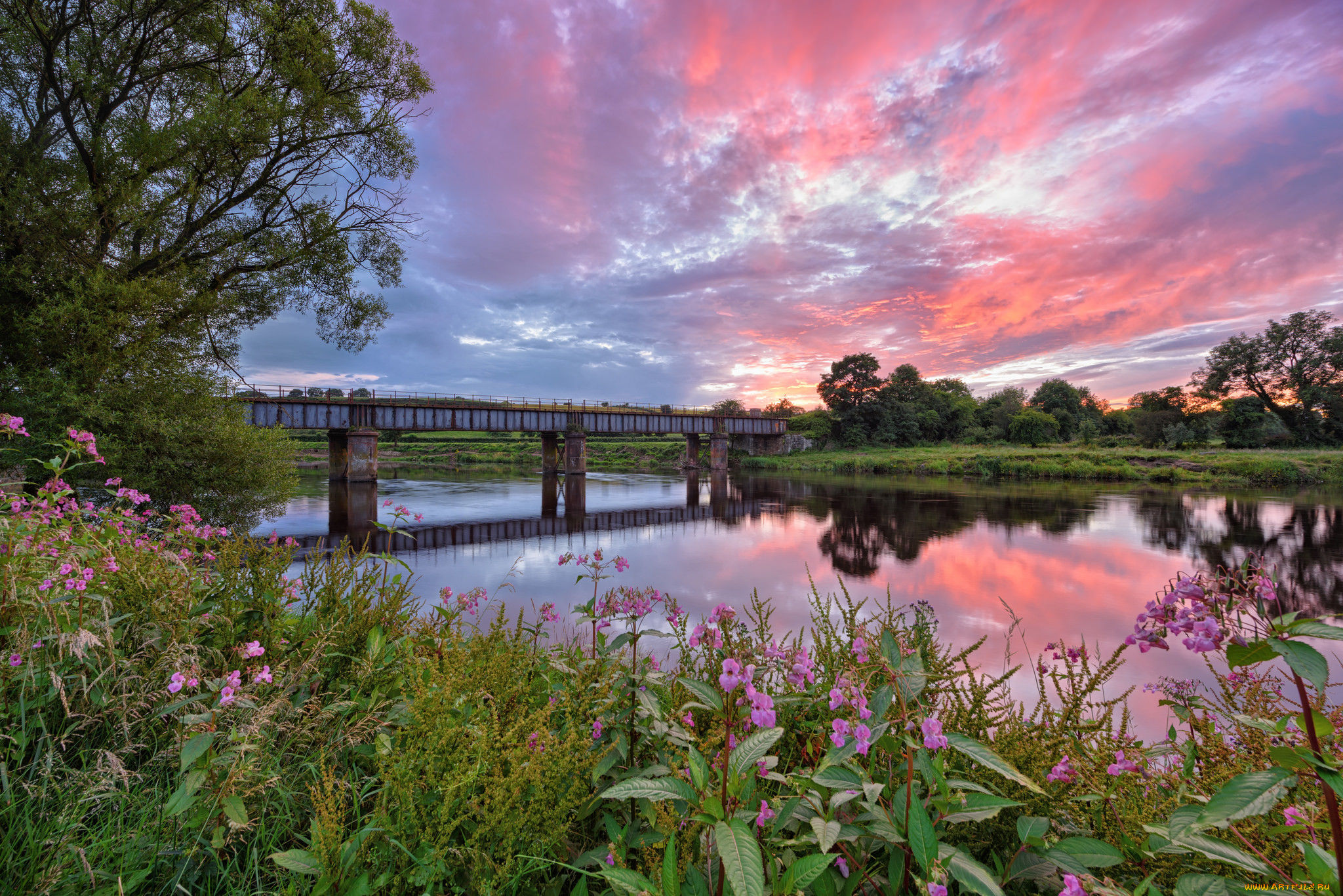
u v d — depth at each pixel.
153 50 15.54
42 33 13.38
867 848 1.83
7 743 2.25
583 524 30.44
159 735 2.53
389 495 43.03
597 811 2.50
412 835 2.01
